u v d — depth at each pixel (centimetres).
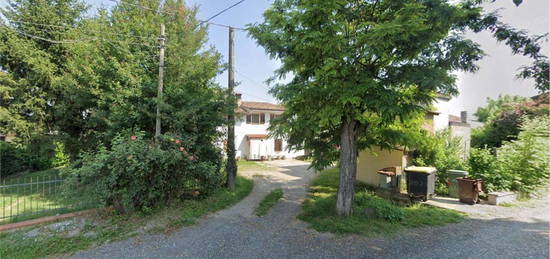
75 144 903
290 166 1619
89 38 753
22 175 1130
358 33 420
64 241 401
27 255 355
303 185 968
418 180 687
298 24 416
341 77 421
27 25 944
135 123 673
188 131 693
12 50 895
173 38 755
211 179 661
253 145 2038
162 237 432
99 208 523
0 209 591
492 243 402
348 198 527
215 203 645
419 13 355
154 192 531
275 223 511
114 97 656
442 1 366
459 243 402
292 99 489
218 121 734
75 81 729
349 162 530
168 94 670
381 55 408
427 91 427
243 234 449
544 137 761
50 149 977
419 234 440
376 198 633
